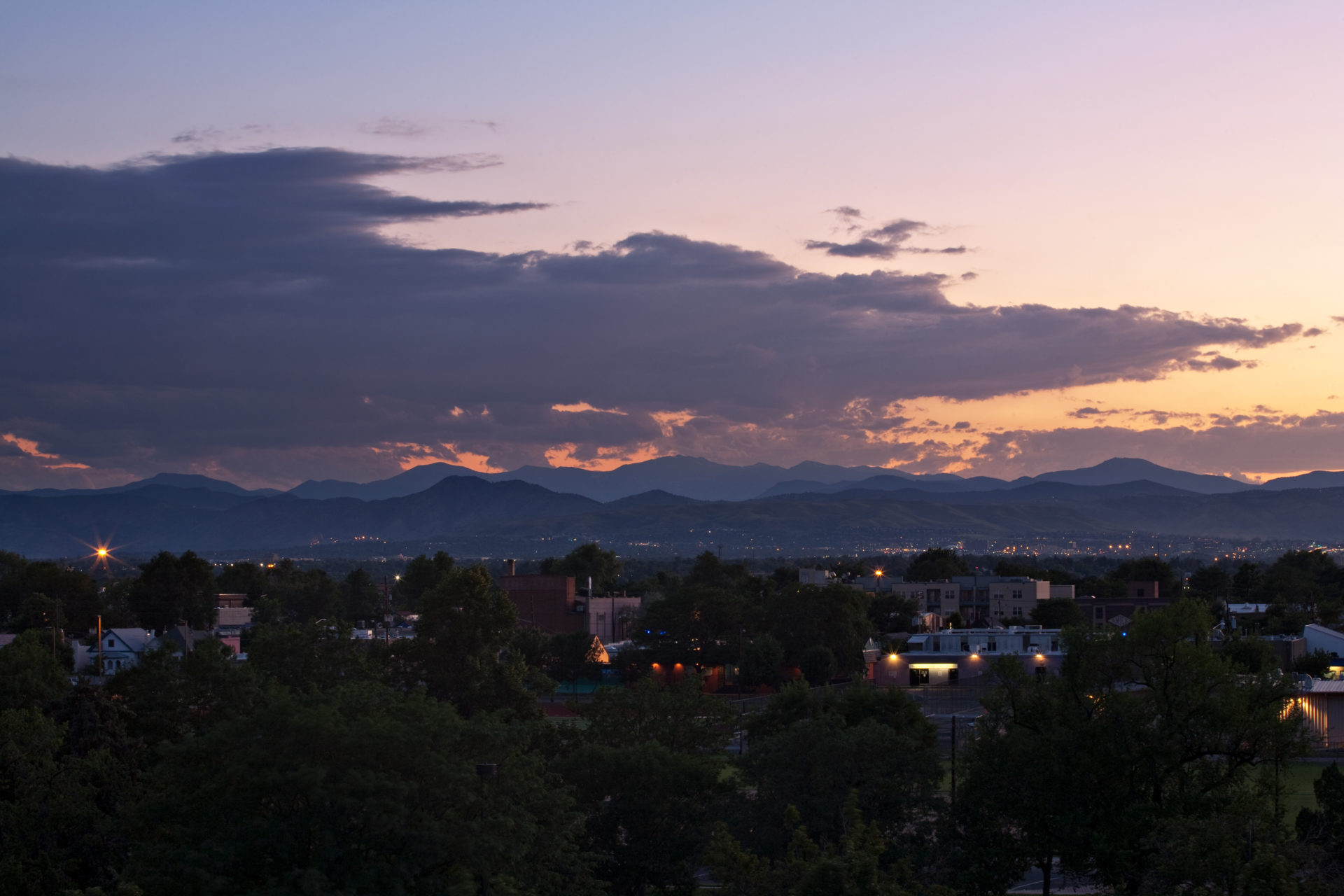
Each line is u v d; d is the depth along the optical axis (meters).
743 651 142.50
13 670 77.56
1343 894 36.66
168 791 41.34
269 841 37.00
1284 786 51.38
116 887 41.91
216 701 63.12
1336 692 90.62
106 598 199.25
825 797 53.06
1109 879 46.78
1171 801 46.66
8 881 43.19
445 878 39.16
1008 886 49.28
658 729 64.75
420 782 39.69
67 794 47.31
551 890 46.25
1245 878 35.06
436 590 85.25
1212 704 47.56
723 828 42.06
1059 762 48.53
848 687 75.38
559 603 182.62
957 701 119.00
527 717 81.44
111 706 57.97
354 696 45.41
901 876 39.22
